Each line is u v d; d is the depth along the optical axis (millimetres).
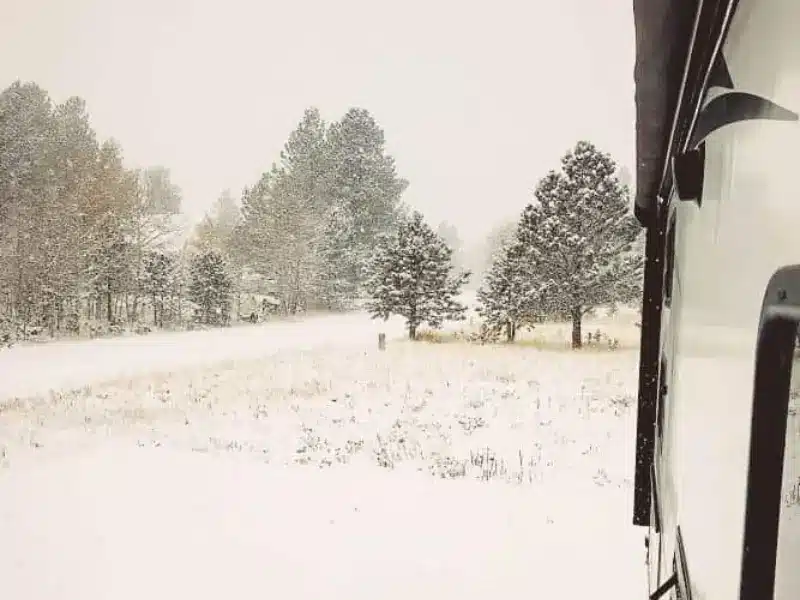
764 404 714
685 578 1442
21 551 5934
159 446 7699
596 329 7660
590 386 7309
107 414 8383
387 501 6348
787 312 665
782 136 733
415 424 7477
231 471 7066
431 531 5852
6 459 7535
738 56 979
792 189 693
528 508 6059
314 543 5824
